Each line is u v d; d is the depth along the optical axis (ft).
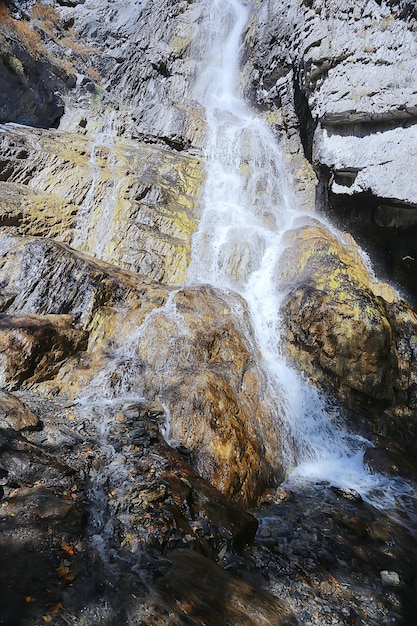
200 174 39.45
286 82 44.09
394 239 35.17
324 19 34.71
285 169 42.50
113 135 42.78
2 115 37.29
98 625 8.61
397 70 28.60
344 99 31.27
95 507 12.52
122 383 20.06
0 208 26.91
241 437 18.06
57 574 9.62
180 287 26.78
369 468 21.06
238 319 25.03
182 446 17.04
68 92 44.42
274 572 12.80
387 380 24.67
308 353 25.32
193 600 10.10
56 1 53.52
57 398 18.65
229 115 49.73
